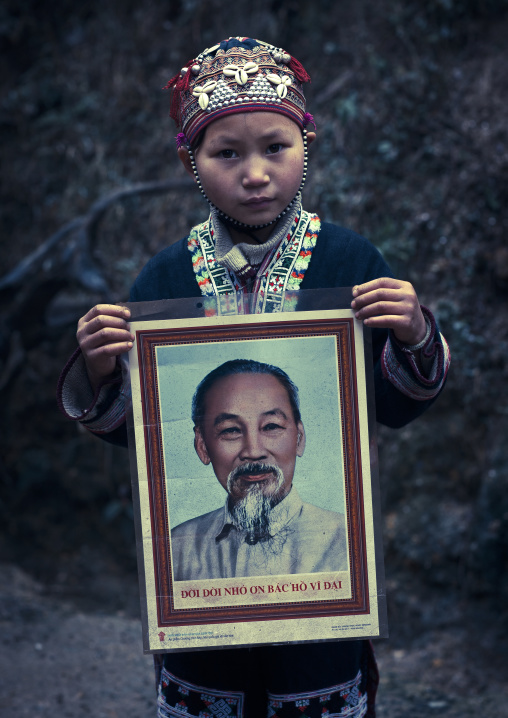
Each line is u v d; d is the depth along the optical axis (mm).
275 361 1101
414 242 3266
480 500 2842
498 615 2723
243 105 1066
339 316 1096
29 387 3703
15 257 4078
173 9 4082
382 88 3479
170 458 1104
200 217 3650
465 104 3342
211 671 1191
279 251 1176
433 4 3484
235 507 1103
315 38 3721
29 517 3621
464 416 3059
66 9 4336
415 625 2834
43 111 4230
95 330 1079
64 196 4023
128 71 4055
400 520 3012
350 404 1102
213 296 1111
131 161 3920
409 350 1088
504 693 2473
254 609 1097
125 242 3771
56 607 3043
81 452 3615
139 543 1103
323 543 1101
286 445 1103
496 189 3158
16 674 2459
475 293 3146
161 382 1101
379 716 2279
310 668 1167
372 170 3410
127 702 2320
